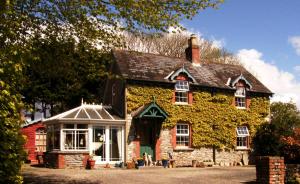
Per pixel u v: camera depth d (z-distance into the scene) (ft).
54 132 90.12
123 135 91.45
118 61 97.09
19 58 27.99
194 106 99.60
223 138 102.01
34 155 110.73
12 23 35.37
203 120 100.37
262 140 103.65
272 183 45.21
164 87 96.68
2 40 33.45
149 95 94.63
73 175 66.08
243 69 117.19
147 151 93.61
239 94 106.93
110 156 90.43
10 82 27.35
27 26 47.67
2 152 25.86
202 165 94.94
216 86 102.42
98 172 72.08
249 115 106.93
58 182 57.21
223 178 61.82
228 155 102.58
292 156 57.67
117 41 50.78
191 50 109.81
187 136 98.68
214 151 100.89
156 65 101.19
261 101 109.91
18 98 27.04
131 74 93.71
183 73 99.30
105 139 90.07
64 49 53.52
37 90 114.83
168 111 95.96
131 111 92.53
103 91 111.24
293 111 131.44
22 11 44.78
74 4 44.83
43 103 122.83
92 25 48.26
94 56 54.80
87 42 51.08
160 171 75.36
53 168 84.43
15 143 26.89
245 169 81.87
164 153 94.12
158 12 43.57
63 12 46.62
